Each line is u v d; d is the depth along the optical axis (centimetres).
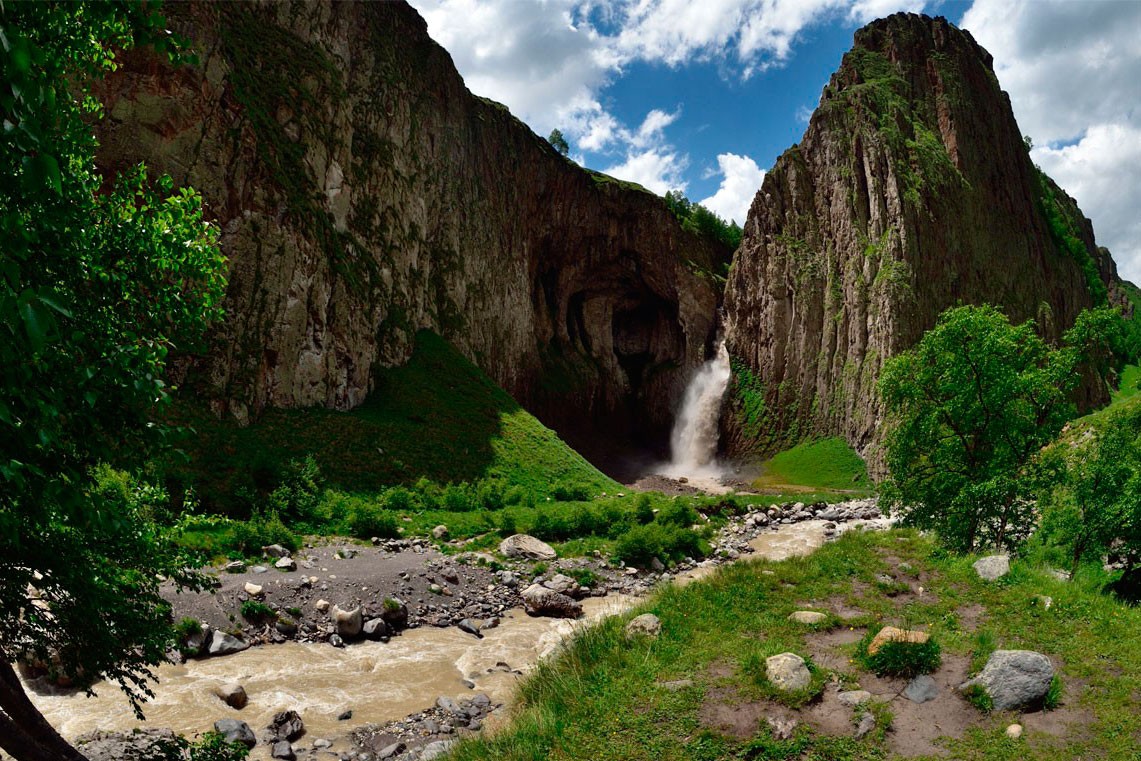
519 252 8369
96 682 1263
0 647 582
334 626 1703
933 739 781
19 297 350
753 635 1068
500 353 7569
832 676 916
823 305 7981
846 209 7975
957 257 7569
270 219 4059
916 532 1711
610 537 3077
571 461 5334
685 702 870
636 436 9756
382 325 5347
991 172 8500
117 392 556
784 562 1437
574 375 9194
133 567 700
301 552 2238
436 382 5466
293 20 5219
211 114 3788
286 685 1383
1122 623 1005
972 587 1224
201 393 3388
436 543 2684
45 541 568
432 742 1123
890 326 7019
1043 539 1756
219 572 1839
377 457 4028
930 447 1817
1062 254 9406
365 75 5975
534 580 2295
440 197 6831
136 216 681
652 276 9775
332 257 4669
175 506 2567
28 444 449
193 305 719
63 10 513
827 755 761
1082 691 847
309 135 4797
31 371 434
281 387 3950
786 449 7769
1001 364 1705
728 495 4803
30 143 370
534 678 1091
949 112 8300
